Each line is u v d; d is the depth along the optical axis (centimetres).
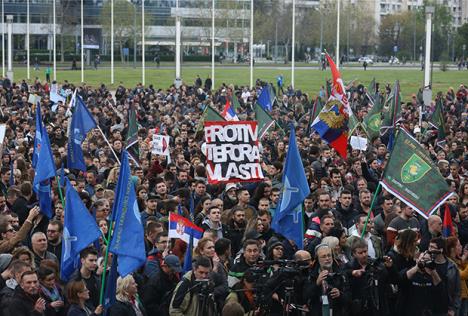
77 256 1467
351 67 15138
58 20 15825
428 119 4438
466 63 15325
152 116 4762
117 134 3262
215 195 2370
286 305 1429
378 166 2808
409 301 1551
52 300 1424
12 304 1338
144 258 1402
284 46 18638
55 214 1989
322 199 1908
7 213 1794
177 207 1969
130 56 16538
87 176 2442
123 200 1405
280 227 1681
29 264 1400
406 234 1558
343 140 2412
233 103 5125
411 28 18962
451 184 2372
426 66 6594
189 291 1427
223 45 18525
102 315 1393
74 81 10731
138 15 15400
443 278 1551
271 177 2597
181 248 1655
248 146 2030
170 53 16662
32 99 5394
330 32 17950
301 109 5450
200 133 3466
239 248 1847
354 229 1869
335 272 1498
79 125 2503
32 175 2380
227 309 1277
